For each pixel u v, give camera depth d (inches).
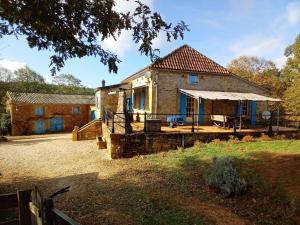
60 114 1699.1
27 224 150.6
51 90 2331.4
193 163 503.8
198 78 842.8
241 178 388.2
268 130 729.0
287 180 374.0
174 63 822.5
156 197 370.9
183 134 631.2
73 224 115.3
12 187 426.0
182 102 821.9
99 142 740.7
